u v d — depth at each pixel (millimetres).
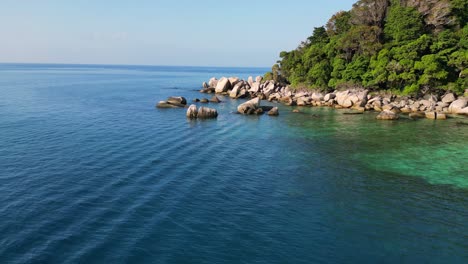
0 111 60250
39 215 20516
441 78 67938
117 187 25375
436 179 29219
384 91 74750
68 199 22953
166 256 16750
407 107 67750
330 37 100000
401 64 68250
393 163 33750
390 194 25750
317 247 18047
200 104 79188
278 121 57812
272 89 98000
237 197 24391
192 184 26594
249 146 39750
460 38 69375
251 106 65562
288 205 23297
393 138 44906
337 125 54469
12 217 20156
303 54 99500
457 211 22922
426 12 74812
